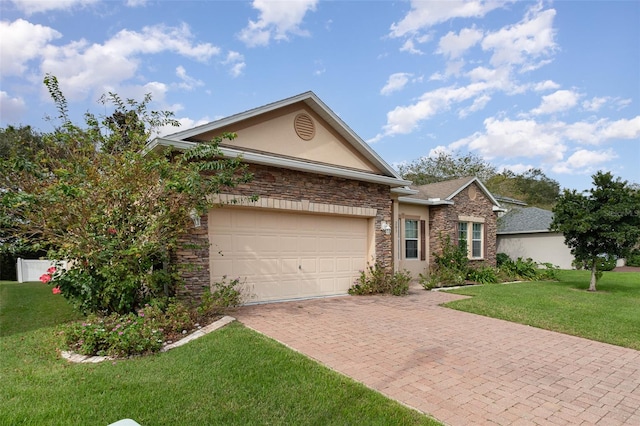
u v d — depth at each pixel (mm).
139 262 6457
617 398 4258
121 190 6297
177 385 4230
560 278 16984
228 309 8273
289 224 9953
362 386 4324
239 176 8492
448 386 4449
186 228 7371
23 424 3408
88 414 3592
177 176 6477
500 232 24984
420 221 16219
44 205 6016
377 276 11328
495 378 4746
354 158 11539
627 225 11672
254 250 9273
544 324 7660
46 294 11422
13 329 6863
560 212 12883
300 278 10117
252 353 5242
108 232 6348
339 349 5672
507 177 39094
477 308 9094
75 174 6176
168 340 5918
